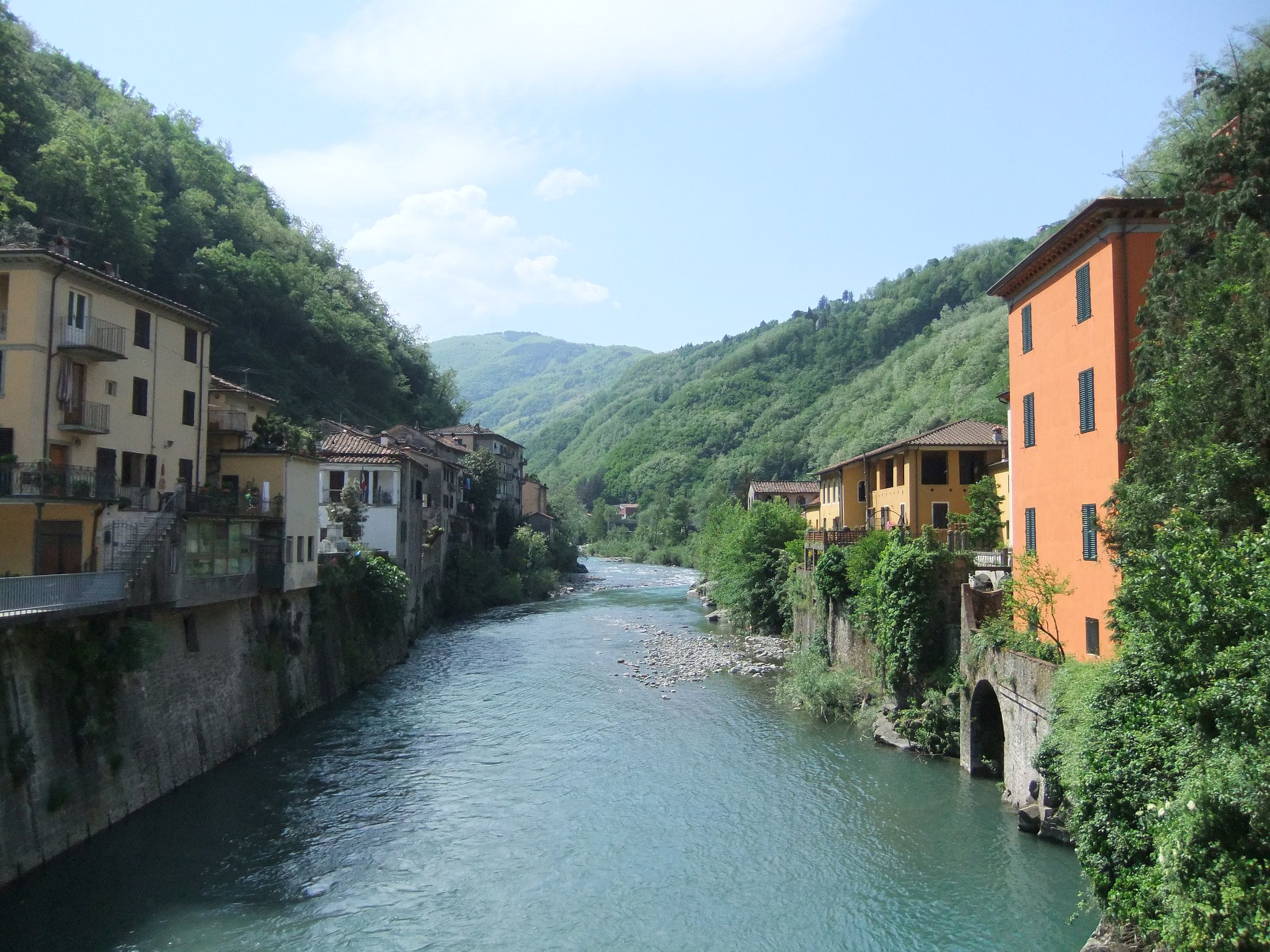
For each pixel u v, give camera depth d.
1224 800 12.80
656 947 19.36
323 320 99.31
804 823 26.03
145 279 70.00
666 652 54.66
